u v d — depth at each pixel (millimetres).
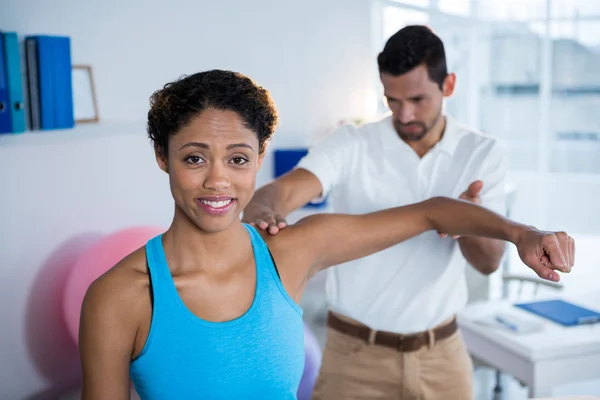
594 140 6180
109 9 3039
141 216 3260
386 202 1850
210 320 946
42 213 2744
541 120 6207
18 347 2691
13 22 2584
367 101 5254
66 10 2824
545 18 6043
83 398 927
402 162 1819
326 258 1120
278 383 975
